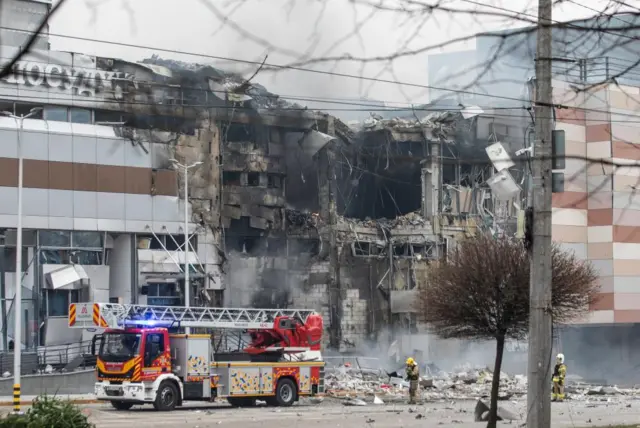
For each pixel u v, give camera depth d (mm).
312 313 67688
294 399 65125
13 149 101438
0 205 100250
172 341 60781
